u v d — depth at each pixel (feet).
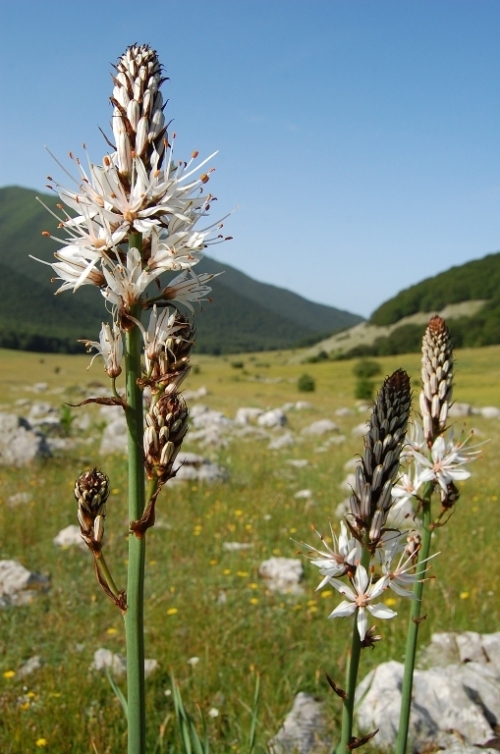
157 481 1.10
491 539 4.39
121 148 1.11
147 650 2.72
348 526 1.19
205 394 22.25
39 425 8.96
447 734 2.06
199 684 2.43
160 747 1.97
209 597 3.31
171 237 1.10
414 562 1.50
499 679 2.31
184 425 1.10
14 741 2.03
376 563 1.23
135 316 1.11
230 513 4.92
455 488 1.48
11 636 2.85
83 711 2.23
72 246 1.10
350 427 11.57
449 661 2.51
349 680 1.17
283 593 3.41
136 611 1.12
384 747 2.00
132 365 1.11
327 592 3.37
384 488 1.14
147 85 1.11
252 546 4.22
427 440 1.53
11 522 4.50
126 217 1.09
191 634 2.86
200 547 4.22
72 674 2.46
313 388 27.78
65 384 25.44
